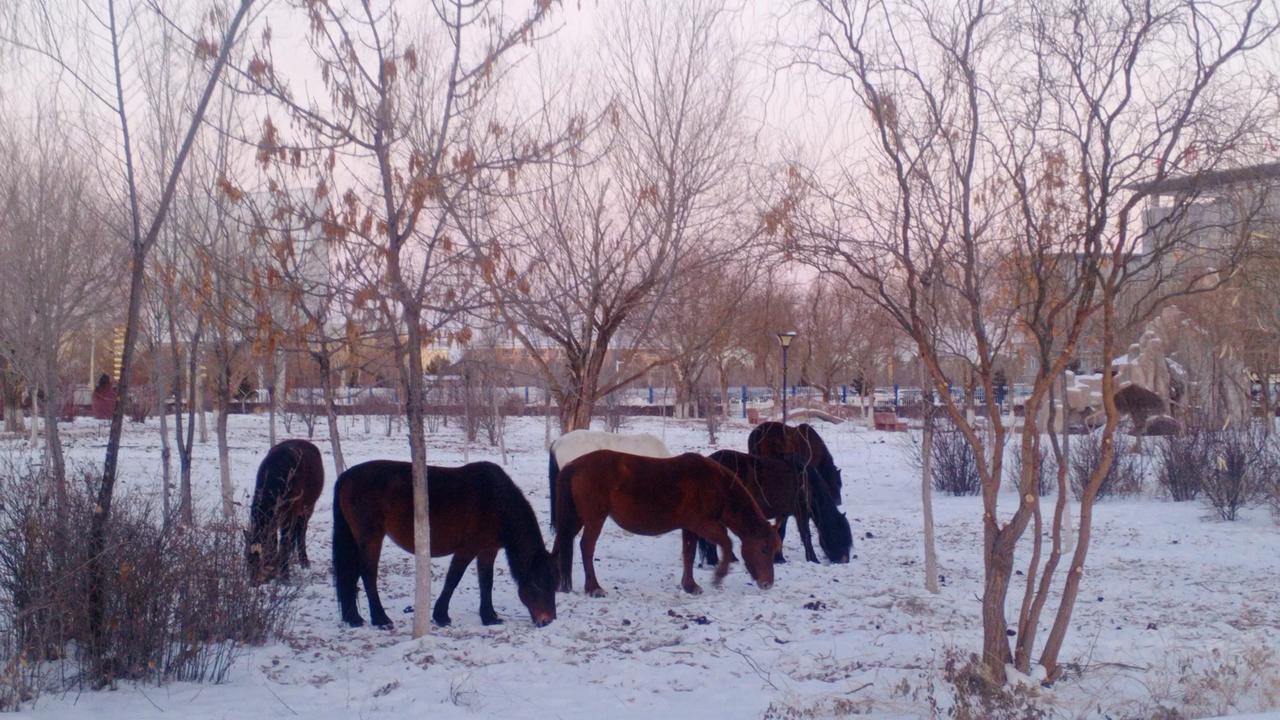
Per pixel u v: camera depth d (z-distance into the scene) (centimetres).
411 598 955
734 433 3309
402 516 825
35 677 625
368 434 3136
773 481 1139
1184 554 1227
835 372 4059
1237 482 1532
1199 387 2505
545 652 739
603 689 648
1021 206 722
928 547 987
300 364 1953
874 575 1092
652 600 951
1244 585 1030
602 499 974
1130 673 658
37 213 1063
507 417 4031
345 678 670
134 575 650
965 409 982
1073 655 715
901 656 731
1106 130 592
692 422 3847
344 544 828
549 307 1146
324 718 577
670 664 713
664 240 1212
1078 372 3039
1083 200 612
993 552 620
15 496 693
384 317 784
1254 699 584
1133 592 994
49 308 1026
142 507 932
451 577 841
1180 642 762
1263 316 1388
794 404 4266
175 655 670
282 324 1009
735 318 1593
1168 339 2845
